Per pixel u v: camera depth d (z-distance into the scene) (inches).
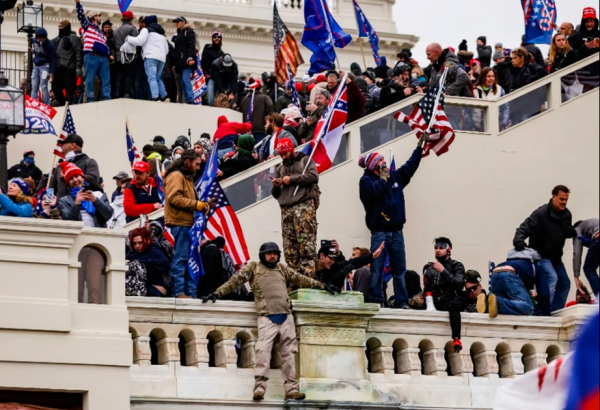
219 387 1772.9
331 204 2263.8
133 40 2650.1
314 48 2632.9
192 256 1834.4
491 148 2397.9
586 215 2431.1
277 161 2224.4
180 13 3986.2
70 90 2677.2
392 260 1988.2
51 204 1879.9
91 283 1696.6
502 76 2551.7
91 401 1654.8
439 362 1909.4
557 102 2455.7
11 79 3508.9
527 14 2773.1
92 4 3823.8
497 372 1937.7
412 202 2331.4
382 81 2549.2
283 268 1814.7
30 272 1651.1
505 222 2381.9
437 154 2111.2
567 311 2001.7
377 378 1871.3
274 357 1828.2
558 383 1375.5
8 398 1640.0
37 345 1640.0
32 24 2667.3
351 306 1845.5
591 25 2605.8
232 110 2758.4
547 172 2426.2
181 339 1818.4
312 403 1793.8
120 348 1675.7
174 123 2689.5
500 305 1958.7
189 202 1819.6
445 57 2431.1
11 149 2561.5
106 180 2620.6
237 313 1800.0
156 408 1731.1
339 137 2124.8
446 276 1937.7
